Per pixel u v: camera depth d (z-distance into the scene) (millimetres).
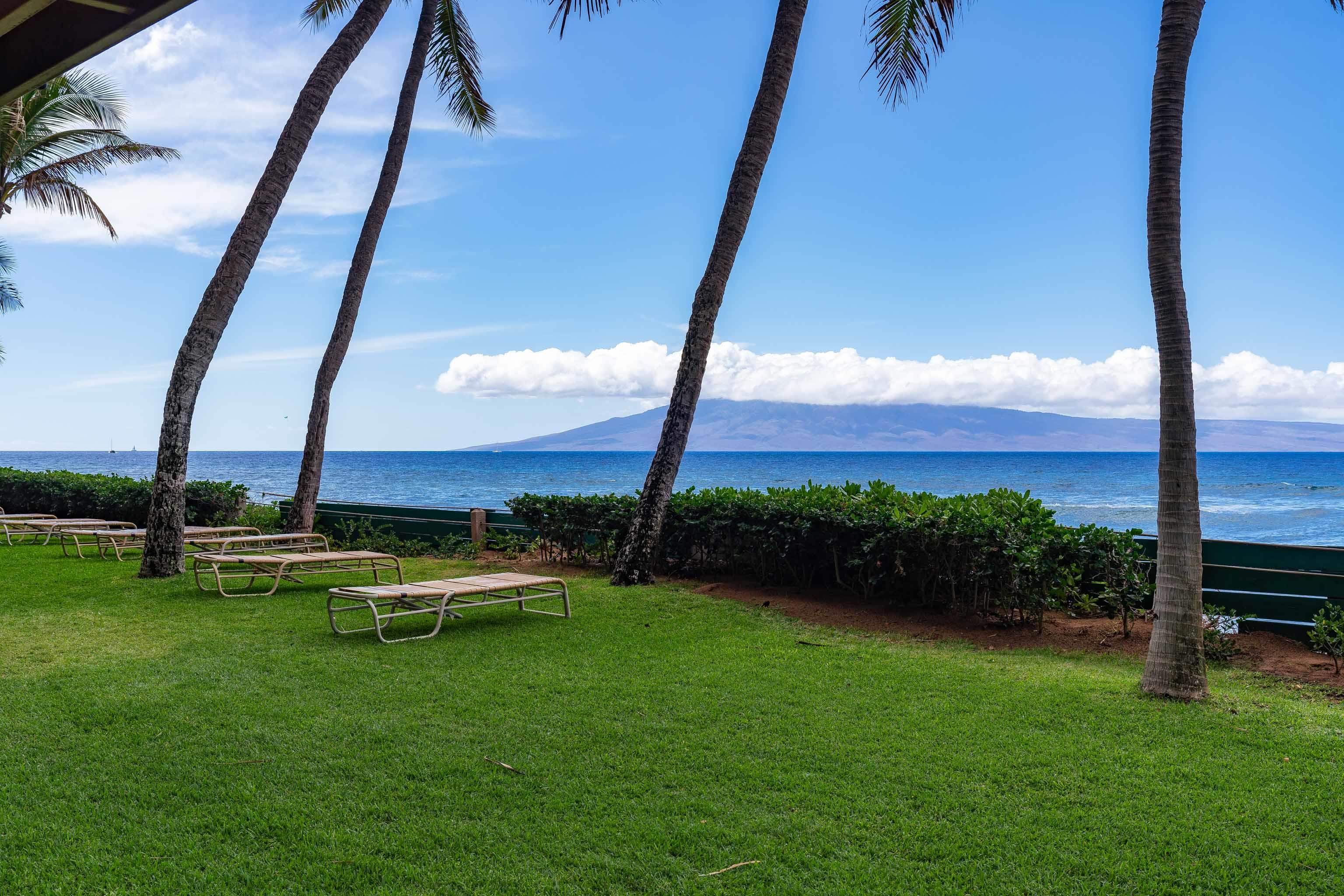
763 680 5785
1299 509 40781
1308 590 7035
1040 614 7383
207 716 4820
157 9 2869
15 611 8117
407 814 3566
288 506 15172
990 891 3000
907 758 4277
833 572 9109
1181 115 5344
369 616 7934
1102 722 4875
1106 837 3408
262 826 3430
